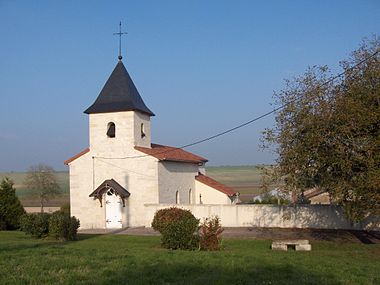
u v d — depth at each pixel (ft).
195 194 140.87
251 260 48.42
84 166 118.73
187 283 36.35
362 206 65.05
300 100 71.20
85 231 108.37
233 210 109.09
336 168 67.31
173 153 130.41
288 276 39.88
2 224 113.19
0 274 39.17
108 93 120.26
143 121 122.52
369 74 64.59
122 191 113.39
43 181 210.18
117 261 46.55
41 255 51.44
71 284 35.76
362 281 38.19
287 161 71.72
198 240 64.69
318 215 102.37
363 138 63.36
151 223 103.24
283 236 91.20
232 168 444.55
